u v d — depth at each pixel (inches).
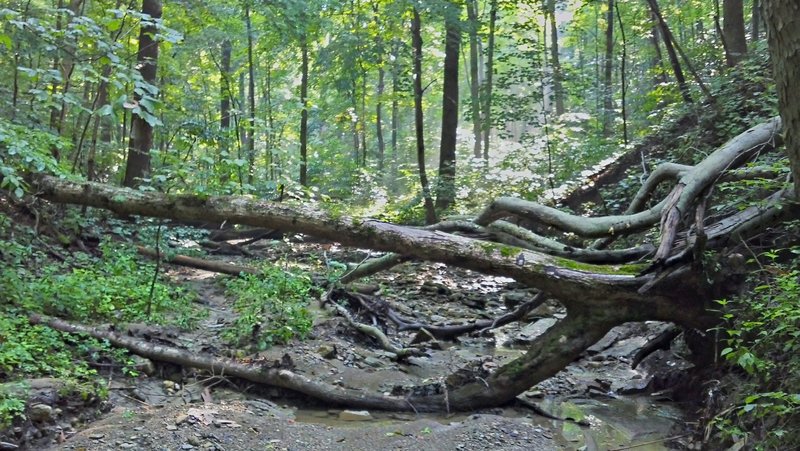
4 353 194.1
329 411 225.1
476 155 944.3
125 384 217.9
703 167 226.5
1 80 419.5
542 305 382.6
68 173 307.1
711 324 224.5
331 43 796.6
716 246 225.9
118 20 270.2
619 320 228.1
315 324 314.3
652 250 248.8
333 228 258.2
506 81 690.8
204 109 739.4
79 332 236.4
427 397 230.4
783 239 227.8
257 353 257.6
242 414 203.2
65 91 411.5
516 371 230.7
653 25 619.2
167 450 172.1
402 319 349.7
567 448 198.1
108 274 341.4
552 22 801.6
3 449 162.1
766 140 233.3
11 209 369.7
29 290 258.1
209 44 707.4
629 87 884.6
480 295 422.3
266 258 499.5
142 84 259.3
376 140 1259.8
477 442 197.8
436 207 634.2
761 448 161.8
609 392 256.4
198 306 332.8
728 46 560.4
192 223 558.3
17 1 364.5
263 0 592.4
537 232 515.2
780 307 173.0
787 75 125.5
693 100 524.4
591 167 574.9
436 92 1216.8
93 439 174.4
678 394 246.4
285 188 384.2
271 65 965.2
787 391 167.0
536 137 629.9
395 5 669.9
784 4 122.5
